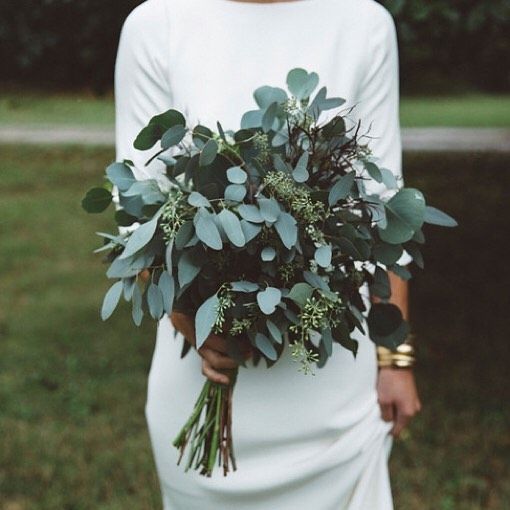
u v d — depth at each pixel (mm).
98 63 4652
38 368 6699
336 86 2637
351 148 2414
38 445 5328
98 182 14703
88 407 5918
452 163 14539
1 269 9703
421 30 4801
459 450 5293
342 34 2650
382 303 2564
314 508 2734
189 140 2619
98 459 5145
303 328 2316
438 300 8258
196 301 2422
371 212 2414
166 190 2469
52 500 4688
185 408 2752
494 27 4898
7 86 5031
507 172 13727
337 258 2385
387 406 2799
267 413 2686
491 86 5559
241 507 2762
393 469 5062
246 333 2451
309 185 2406
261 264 2318
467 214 11219
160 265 2383
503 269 9156
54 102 6969
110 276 2377
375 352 2785
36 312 8156
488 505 4680
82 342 7301
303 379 2682
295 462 2711
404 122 19391
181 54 2648
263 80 2627
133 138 2725
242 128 2439
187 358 2744
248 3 2646
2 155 16844
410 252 2479
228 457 2721
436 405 5941
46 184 14570
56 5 4426
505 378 6449
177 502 2855
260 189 2359
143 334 7480
